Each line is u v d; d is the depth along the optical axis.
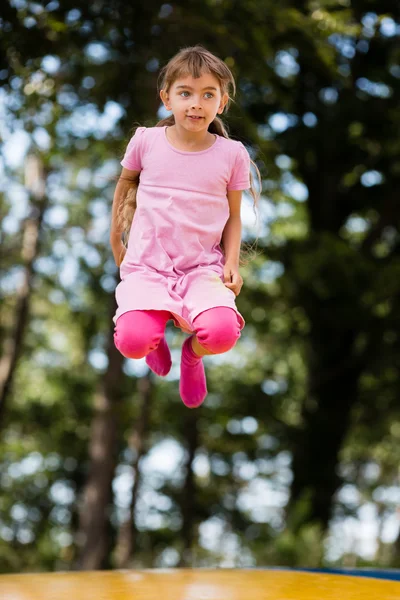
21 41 10.58
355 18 14.86
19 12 10.46
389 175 17.05
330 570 5.16
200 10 10.75
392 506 28.70
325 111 16.00
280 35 11.97
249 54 11.38
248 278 17.64
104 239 19.86
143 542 24.02
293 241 15.73
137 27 10.78
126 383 22.28
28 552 23.05
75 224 19.75
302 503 13.46
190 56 3.62
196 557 22.33
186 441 22.66
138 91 11.34
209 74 3.60
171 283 3.67
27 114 11.65
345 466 27.47
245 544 16.81
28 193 18.48
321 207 17.72
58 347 25.02
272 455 22.50
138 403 20.95
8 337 19.73
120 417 16.27
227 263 3.79
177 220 3.73
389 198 17.30
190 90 3.61
